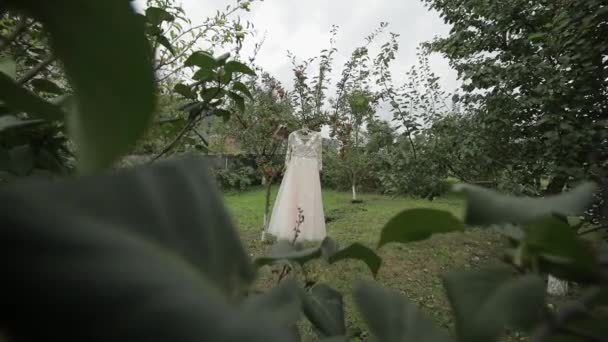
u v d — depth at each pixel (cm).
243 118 452
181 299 17
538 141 230
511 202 28
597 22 196
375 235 406
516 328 25
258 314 20
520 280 27
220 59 111
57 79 99
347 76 520
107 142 20
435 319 205
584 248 28
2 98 34
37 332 13
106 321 14
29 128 62
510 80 236
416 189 302
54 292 14
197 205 25
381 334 30
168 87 162
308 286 59
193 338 16
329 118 504
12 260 13
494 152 263
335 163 740
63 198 17
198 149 142
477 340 24
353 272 269
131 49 19
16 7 19
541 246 29
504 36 262
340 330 44
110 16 18
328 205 624
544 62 222
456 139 282
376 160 383
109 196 19
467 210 28
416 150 310
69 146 93
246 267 27
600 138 198
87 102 20
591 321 25
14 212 14
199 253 23
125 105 20
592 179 188
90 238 16
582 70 207
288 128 455
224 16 176
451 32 295
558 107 216
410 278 269
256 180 802
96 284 15
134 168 23
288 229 405
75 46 19
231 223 29
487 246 288
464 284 28
